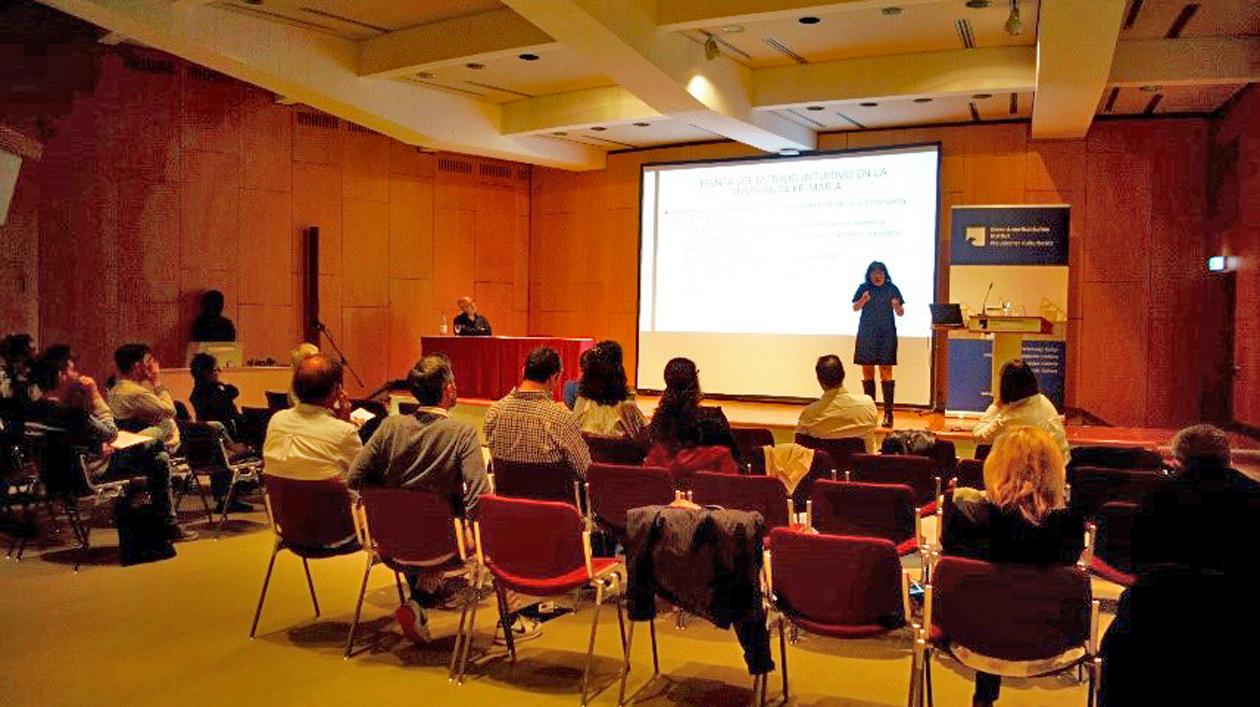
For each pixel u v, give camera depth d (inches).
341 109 398.9
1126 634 89.9
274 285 478.9
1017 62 365.4
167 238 440.8
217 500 302.5
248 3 331.9
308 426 182.7
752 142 450.6
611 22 288.7
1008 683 158.6
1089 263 433.4
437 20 360.5
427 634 172.9
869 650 173.9
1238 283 377.7
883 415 409.4
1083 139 433.7
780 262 478.3
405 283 527.2
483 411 428.5
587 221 553.9
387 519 160.9
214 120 455.5
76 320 413.7
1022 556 123.6
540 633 182.5
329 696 151.2
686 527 137.6
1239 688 85.0
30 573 222.7
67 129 408.5
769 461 210.4
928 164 443.2
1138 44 349.4
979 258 411.8
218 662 166.1
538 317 576.1
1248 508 93.3
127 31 317.7
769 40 359.9
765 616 143.6
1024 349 406.3
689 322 503.5
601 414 213.2
